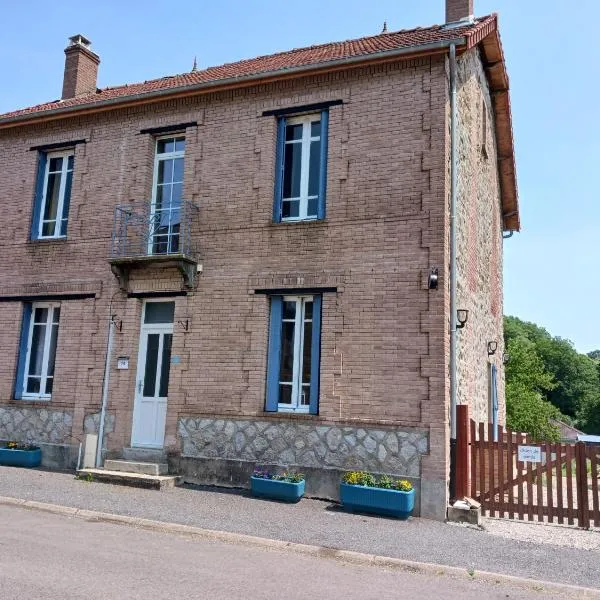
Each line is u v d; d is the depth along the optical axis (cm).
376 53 1099
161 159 1322
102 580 560
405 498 925
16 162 1438
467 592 614
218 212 1209
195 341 1173
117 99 1302
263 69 1341
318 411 1062
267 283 1138
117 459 1193
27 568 583
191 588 555
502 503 979
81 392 1251
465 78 1254
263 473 1037
